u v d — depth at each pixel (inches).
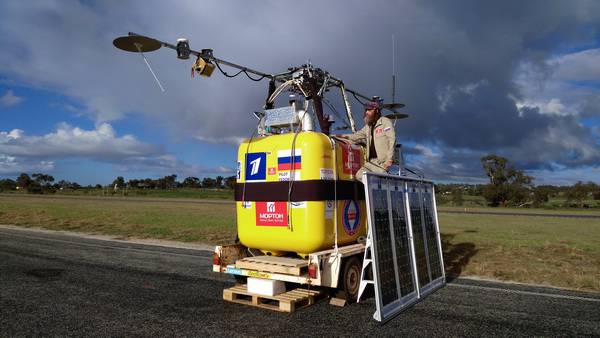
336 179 251.6
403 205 264.2
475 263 384.8
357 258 257.1
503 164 2497.5
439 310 233.8
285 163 246.4
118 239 570.6
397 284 231.9
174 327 202.7
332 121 285.6
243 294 244.7
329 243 245.9
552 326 207.9
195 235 607.8
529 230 738.8
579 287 296.7
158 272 339.3
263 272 238.1
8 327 201.2
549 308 240.1
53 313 224.1
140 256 422.3
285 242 245.8
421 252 276.4
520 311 233.5
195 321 212.2
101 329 199.5
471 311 232.4
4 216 880.9
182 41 280.7
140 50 269.7
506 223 937.5
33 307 234.8
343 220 256.8
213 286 291.3
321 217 238.8
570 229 775.1
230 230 664.4
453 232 679.7
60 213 976.3
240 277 272.7
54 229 683.4
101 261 386.9
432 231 307.3
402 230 255.1
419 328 202.8
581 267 364.8
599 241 555.8
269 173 252.2
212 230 663.8
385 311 212.5
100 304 242.5
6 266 353.4
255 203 257.0
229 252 263.3
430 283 279.6
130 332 195.5
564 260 401.7
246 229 261.1
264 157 255.6
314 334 193.5
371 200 222.2
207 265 374.0
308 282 227.0
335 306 240.2
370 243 216.5
